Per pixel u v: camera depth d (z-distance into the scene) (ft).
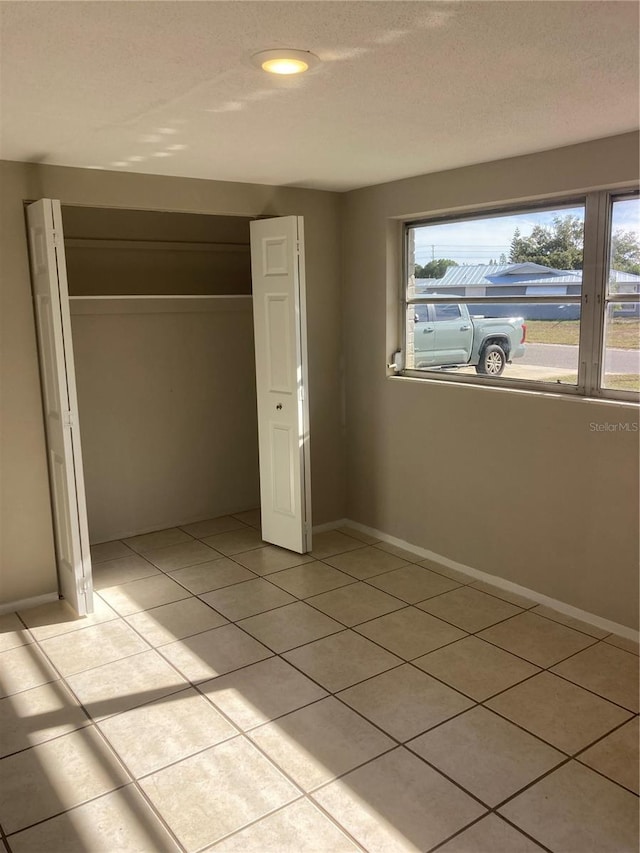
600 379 10.87
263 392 14.21
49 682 9.66
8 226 11.16
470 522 13.00
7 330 11.39
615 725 8.50
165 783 7.59
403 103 7.96
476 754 7.99
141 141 9.74
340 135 9.52
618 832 6.82
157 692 9.35
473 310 12.78
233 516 17.11
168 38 5.89
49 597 12.34
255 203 13.64
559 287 11.30
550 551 11.60
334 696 9.18
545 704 8.94
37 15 5.38
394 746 8.14
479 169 11.77
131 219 14.21
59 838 6.86
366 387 14.98
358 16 5.47
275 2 5.19
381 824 6.95
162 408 15.89
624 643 10.49
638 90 7.55
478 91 7.52
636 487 10.25
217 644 10.64
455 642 10.57
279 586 12.79
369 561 13.94
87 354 14.75
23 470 11.84
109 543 15.31
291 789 7.47
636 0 5.21
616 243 10.45
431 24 5.66
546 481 11.50
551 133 9.59
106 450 15.24
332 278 14.96
